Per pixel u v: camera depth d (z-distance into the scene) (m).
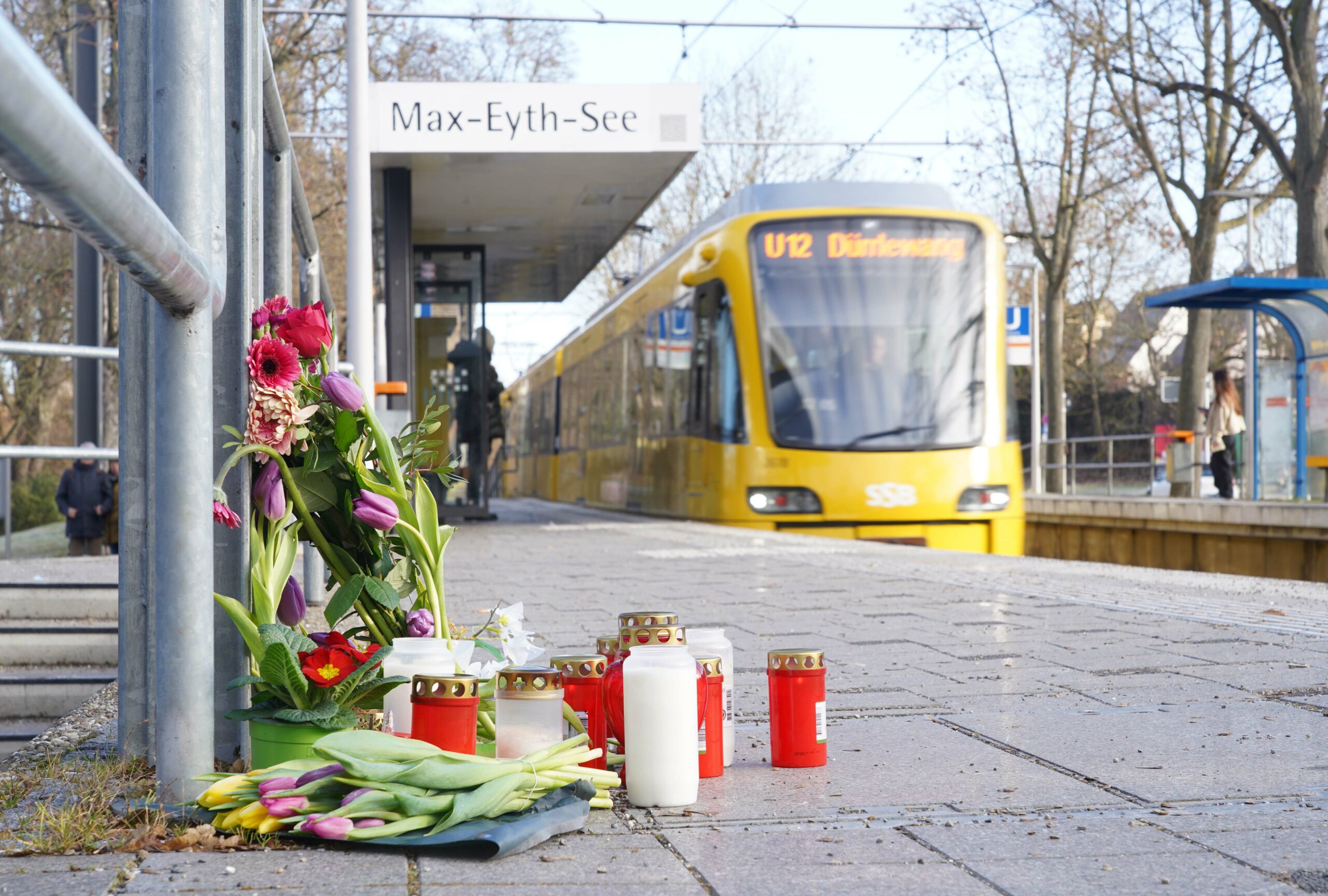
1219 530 16.95
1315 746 3.45
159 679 2.81
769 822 2.74
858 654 5.36
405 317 16.06
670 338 18.34
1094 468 26.59
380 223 18.84
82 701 5.91
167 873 2.35
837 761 3.35
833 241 15.05
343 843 2.54
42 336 21.44
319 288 9.20
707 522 15.88
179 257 2.42
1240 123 25.59
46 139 1.58
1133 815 2.77
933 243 15.11
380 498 3.25
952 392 14.85
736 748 3.56
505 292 25.92
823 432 14.66
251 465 3.26
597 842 2.58
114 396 20.34
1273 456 18.52
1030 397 45.88
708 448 15.70
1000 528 14.84
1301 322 17.30
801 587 8.38
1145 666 4.90
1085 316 44.00
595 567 10.23
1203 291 16.62
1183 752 3.38
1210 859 2.43
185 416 2.78
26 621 7.40
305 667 2.91
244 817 2.59
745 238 15.12
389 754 2.70
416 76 25.64
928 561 10.70
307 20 24.62
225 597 3.07
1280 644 5.45
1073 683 4.53
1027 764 3.28
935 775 3.17
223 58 3.02
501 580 9.02
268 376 3.21
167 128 2.77
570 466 29.28
